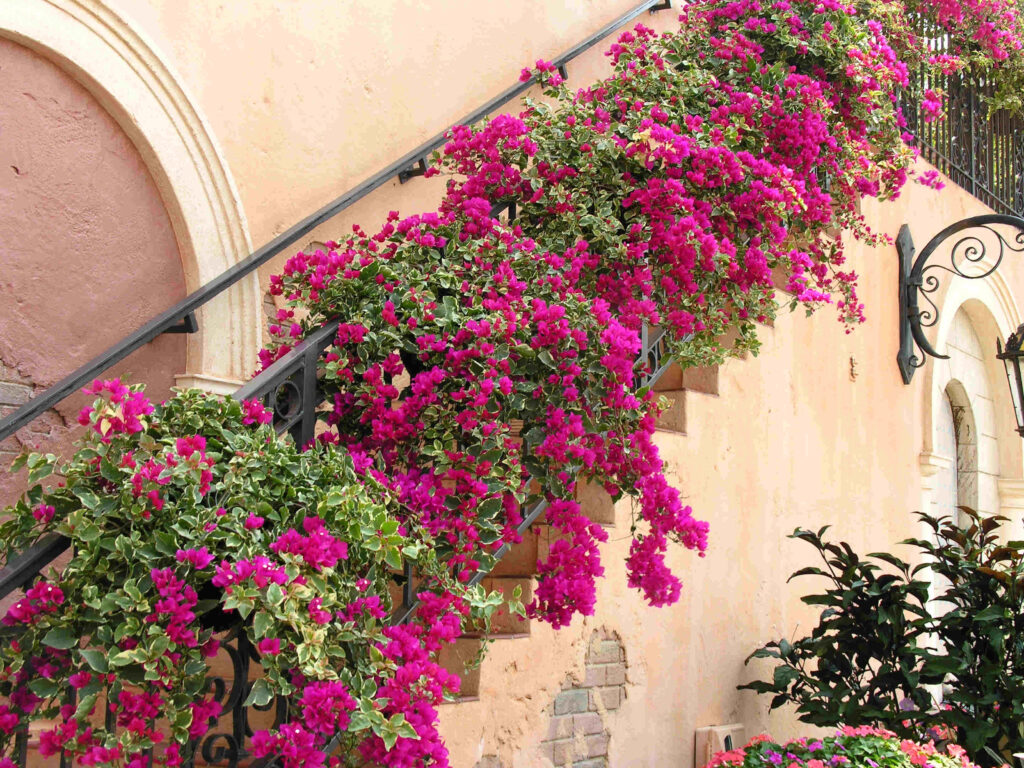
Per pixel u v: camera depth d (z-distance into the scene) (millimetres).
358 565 2254
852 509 5953
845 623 4809
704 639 4434
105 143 3596
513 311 2809
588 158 3572
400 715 2045
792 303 4215
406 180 4664
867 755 3584
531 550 3555
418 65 4801
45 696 1848
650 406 2992
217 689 2080
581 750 3586
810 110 4348
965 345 8359
